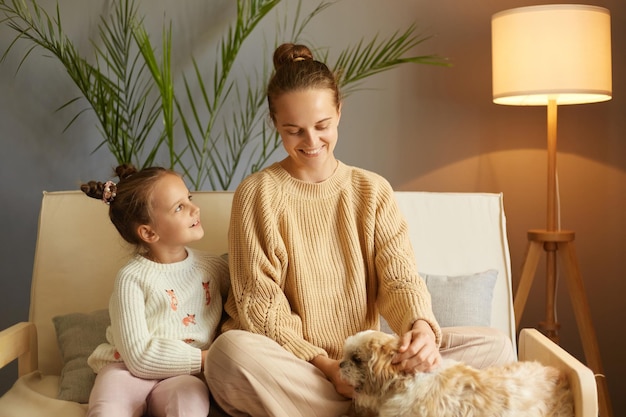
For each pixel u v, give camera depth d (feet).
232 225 5.89
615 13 8.45
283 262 5.72
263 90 8.67
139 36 8.18
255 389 4.83
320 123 5.52
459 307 6.33
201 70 8.66
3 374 8.82
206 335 5.82
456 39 8.63
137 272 5.77
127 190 5.88
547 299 7.98
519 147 8.71
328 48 8.66
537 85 7.22
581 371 4.72
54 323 6.41
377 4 8.62
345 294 5.74
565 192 8.69
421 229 6.86
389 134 8.73
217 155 8.77
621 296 8.72
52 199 6.89
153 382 5.48
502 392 4.44
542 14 7.18
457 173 8.77
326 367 5.13
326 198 5.90
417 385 4.41
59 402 5.58
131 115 8.30
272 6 7.84
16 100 8.60
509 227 8.80
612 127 8.59
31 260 8.75
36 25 8.56
